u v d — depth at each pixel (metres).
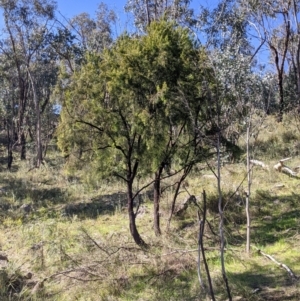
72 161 7.59
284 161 11.80
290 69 21.28
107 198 11.09
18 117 24.75
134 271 5.91
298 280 5.26
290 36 20.42
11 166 20.70
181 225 7.97
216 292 5.09
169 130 7.38
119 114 7.09
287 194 9.16
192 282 5.43
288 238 6.78
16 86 25.64
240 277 5.52
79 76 7.43
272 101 15.52
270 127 14.89
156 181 7.57
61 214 10.08
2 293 5.54
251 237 7.12
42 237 7.71
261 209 8.33
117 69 7.12
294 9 18.06
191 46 7.29
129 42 7.43
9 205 11.44
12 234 8.95
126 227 8.57
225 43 8.33
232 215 7.99
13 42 22.64
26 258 7.16
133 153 7.23
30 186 13.52
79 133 7.29
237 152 7.64
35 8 21.42
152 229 8.02
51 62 25.47
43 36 21.61
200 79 6.88
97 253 6.45
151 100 6.82
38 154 19.92
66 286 5.71
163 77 7.00
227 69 7.18
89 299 5.33
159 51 7.00
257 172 10.93
